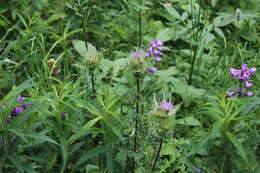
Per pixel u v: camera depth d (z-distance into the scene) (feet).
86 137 5.65
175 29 7.69
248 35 7.65
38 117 5.36
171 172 5.58
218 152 5.28
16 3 7.57
